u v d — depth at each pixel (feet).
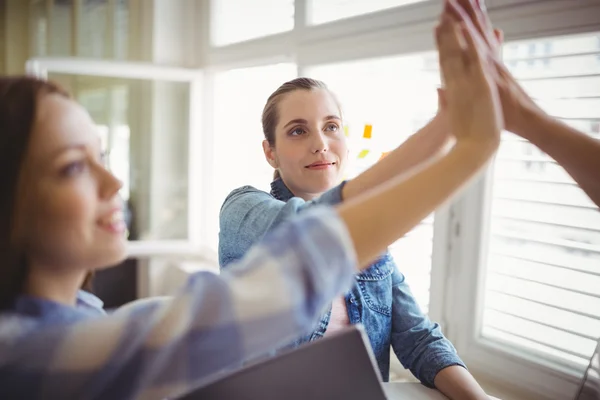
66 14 11.21
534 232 4.48
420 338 3.15
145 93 10.07
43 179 1.16
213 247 9.99
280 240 1.08
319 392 1.52
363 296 3.04
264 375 1.48
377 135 5.73
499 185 4.72
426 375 3.03
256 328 1.00
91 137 1.27
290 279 1.03
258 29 8.36
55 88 1.27
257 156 8.45
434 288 5.33
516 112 1.98
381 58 5.77
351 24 6.17
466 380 2.91
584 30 3.91
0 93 1.17
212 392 1.42
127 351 0.97
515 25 4.39
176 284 9.89
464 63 1.36
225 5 9.25
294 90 3.18
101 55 10.66
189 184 9.87
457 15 1.59
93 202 1.23
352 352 1.60
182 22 9.97
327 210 1.15
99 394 0.98
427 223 5.42
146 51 9.96
